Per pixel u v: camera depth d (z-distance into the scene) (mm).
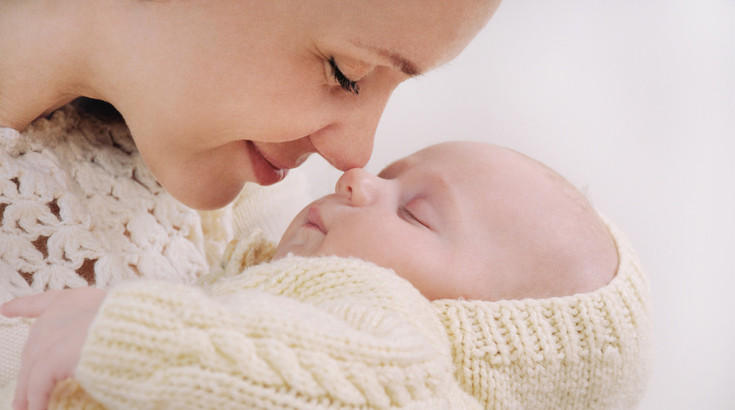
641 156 1695
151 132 922
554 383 888
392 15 768
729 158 1697
